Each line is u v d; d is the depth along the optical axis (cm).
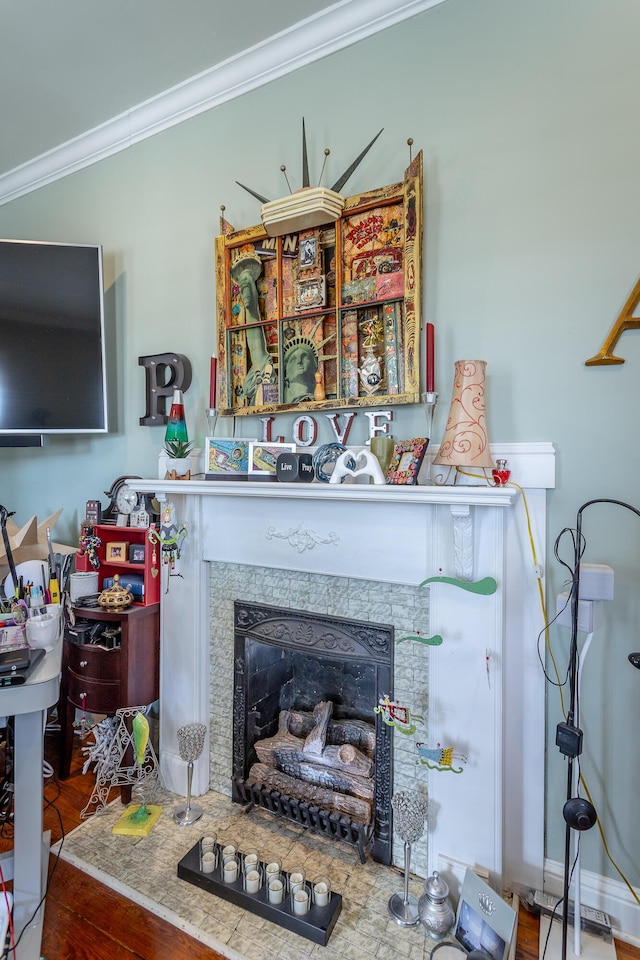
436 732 147
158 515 212
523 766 146
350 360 173
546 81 144
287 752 179
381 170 169
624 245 136
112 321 239
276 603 178
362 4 166
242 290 194
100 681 191
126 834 168
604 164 138
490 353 152
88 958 126
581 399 142
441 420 159
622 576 138
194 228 213
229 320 195
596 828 141
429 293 161
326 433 182
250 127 197
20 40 181
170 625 196
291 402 183
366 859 158
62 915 138
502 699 139
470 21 154
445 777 146
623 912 136
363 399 166
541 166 145
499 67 150
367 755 173
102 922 137
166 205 221
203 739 178
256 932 134
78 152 243
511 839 147
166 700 197
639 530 136
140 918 138
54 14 170
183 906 142
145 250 228
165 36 180
